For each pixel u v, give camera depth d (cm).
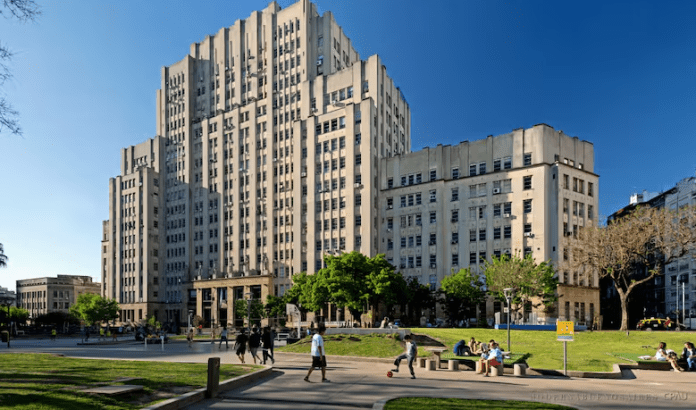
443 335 4069
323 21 9781
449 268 7581
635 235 4731
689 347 2633
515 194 7056
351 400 1514
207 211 10775
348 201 8444
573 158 7381
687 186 8000
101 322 11419
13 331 8488
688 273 8056
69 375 1773
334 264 6128
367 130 8362
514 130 7244
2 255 6412
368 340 3600
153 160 11844
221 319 9912
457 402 1457
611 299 10588
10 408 1130
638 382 2112
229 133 10581
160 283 11475
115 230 12194
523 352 3250
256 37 10400
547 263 6334
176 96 11631
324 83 9250
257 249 9856
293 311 5238
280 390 1719
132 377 1731
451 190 7725
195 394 1485
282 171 9694
